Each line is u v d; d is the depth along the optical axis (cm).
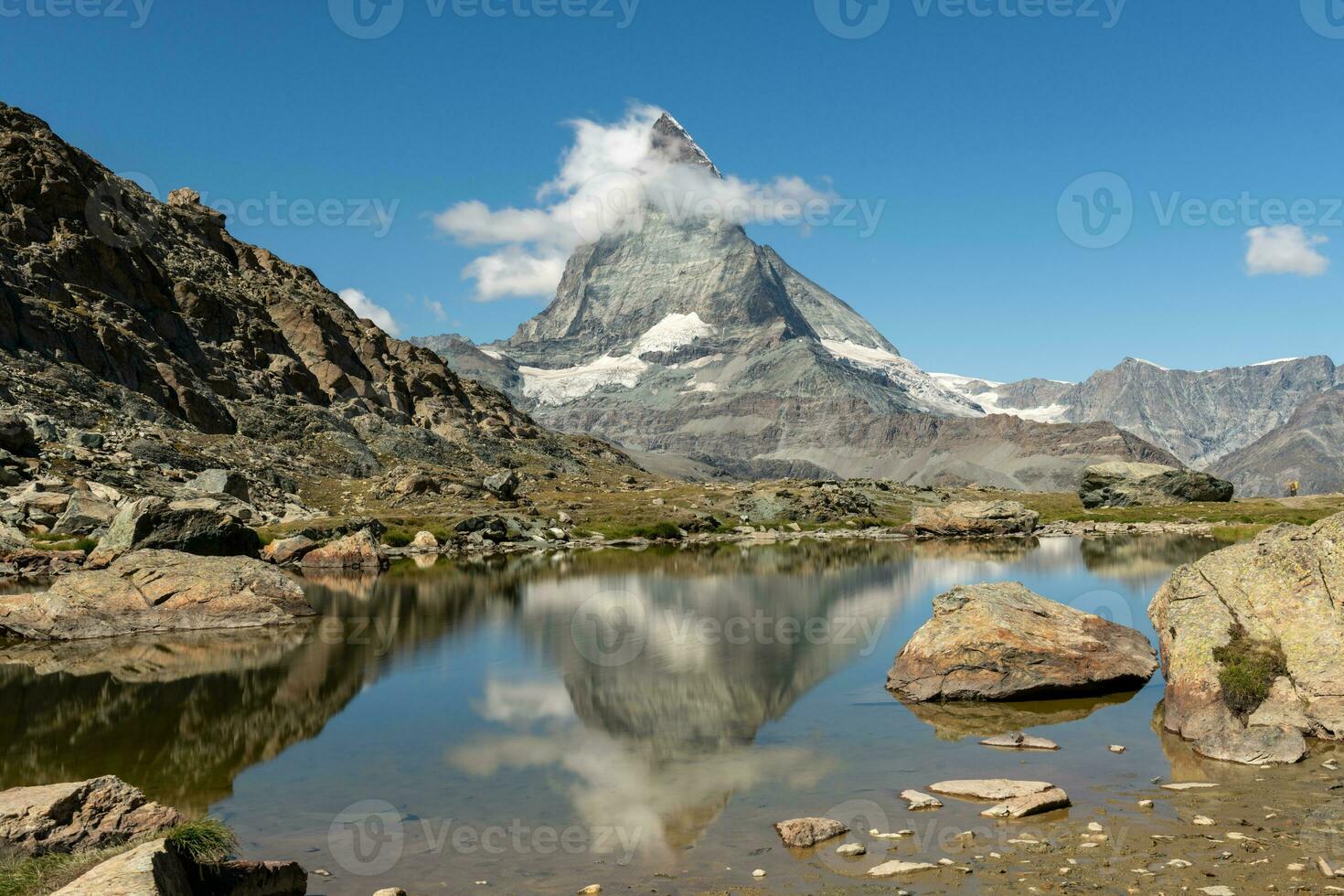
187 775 2281
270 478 12562
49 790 1691
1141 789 2020
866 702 2970
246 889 1516
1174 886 1496
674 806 2005
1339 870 1520
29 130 17200
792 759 2347
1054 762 2261
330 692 3189
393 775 2259
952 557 8262
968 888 1523
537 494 16712
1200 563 2791
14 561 6162
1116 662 3053
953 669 3014
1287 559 2608
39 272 14275
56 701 3086
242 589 4691
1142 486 15888
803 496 14350
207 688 3272
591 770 2286
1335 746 2280
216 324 17850
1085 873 1559
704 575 6962
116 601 4494
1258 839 1684
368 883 1620
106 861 1351
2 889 1344
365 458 16138
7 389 11169
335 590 6106
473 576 7012
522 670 3519
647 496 15562
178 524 6328
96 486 8712
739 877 1609
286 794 2128
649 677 3406
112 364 13738
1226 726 2375
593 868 1672
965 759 2312
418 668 3578
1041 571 6850
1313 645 2447
